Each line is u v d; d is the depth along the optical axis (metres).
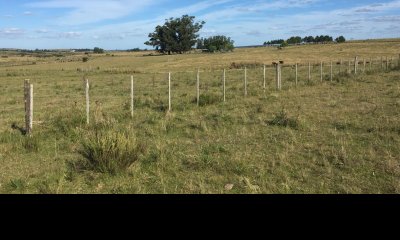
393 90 23.30
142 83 40.72
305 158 10.32
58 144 12.12
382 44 127.25
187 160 10.09
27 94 13.16
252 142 12.07
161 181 8.75
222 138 12.70
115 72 64.31
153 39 169.38
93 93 30.22
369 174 9.04
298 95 22.97
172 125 14.68
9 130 14.51
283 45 160.88
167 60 105.62
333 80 31.52
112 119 15.07
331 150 10.87
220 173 9.34
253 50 142.25
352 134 12.74
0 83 44.53
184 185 8.58
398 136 12.24
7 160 10.59
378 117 15.23
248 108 18.78
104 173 9.24
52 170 9.64
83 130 13.71
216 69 68.56
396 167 9.34
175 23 165.25
